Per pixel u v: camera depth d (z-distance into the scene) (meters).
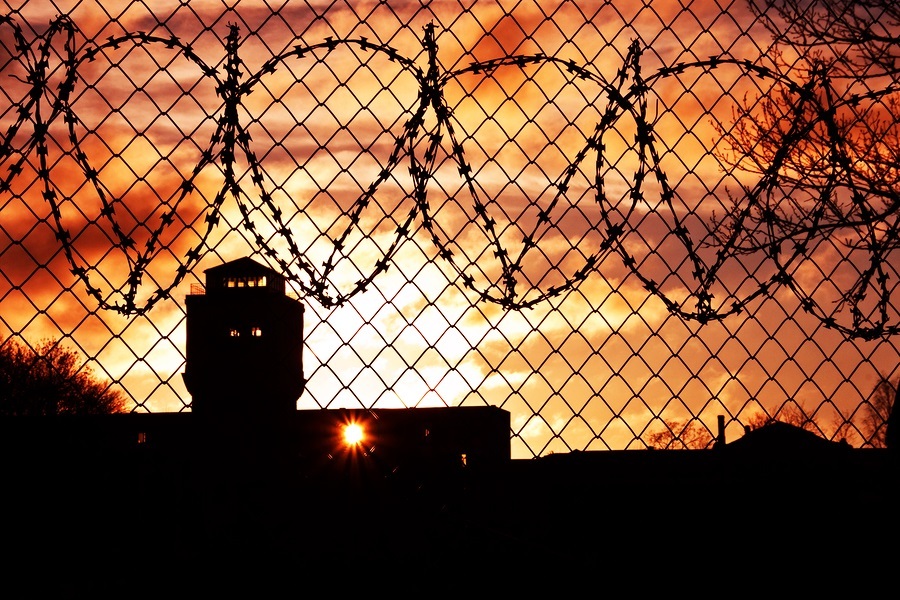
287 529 10.76
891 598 11.80
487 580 11.11
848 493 12.36
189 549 10.57
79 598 10.26
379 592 10.82
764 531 11.98
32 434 10.30
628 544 11.55
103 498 10.46
